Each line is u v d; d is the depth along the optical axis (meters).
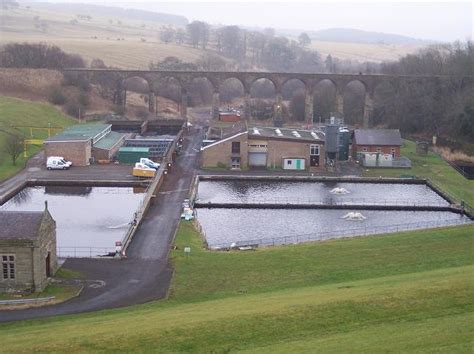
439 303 49.47
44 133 152.50
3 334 47.72
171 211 91.75
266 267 66.12
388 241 75.38
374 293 51.94
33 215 59.69
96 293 58.72
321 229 87.75
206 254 70.62
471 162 149.88
